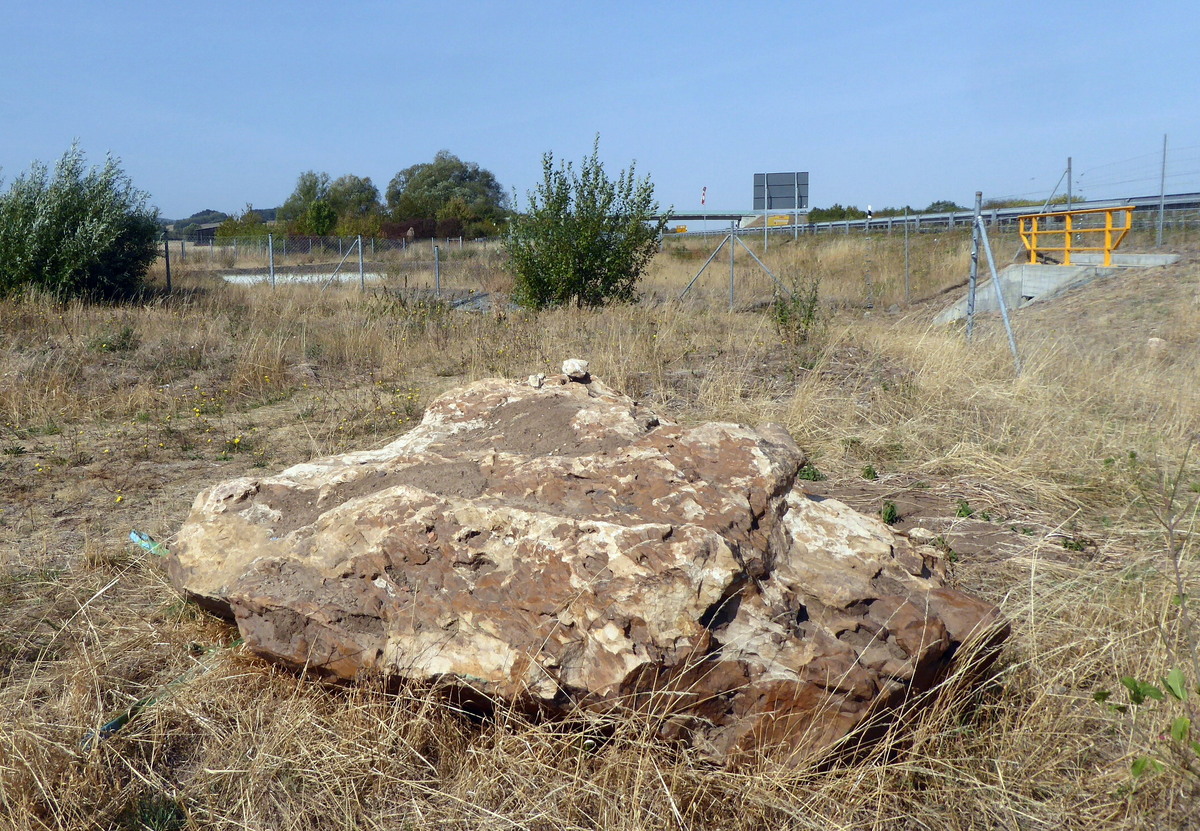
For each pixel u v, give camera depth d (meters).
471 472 3.44
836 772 2.69
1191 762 2.68
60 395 7.93
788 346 10.40
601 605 2.69
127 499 5.49
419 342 10.91
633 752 2.65
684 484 3.14
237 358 9.79
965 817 2.64
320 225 40.34
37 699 3.25
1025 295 15.21
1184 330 9.76
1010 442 6.04
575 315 12.98
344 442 6.80
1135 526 4.68
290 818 2.65
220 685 3.19
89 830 2.61
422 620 2.84
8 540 4.77
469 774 2.72
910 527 4.85
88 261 15.27
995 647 2.89
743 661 2.65
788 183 29.53
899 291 18.75
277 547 3.19
